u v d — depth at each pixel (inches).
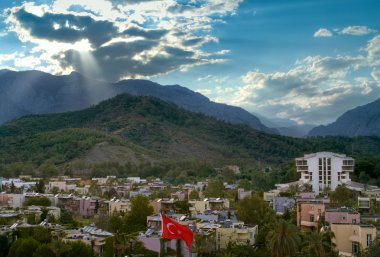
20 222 6870.1
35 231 6048.2
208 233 6033.5
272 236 5369.1
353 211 6476.4
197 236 5841.5
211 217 7253.9
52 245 5378.9
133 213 7593.5
